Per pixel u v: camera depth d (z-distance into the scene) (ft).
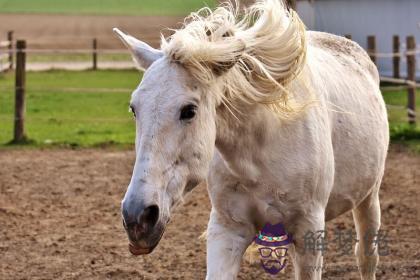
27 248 28.14
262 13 16.37
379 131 20.16
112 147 51.44
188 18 15.88
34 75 97.45
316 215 16.98
